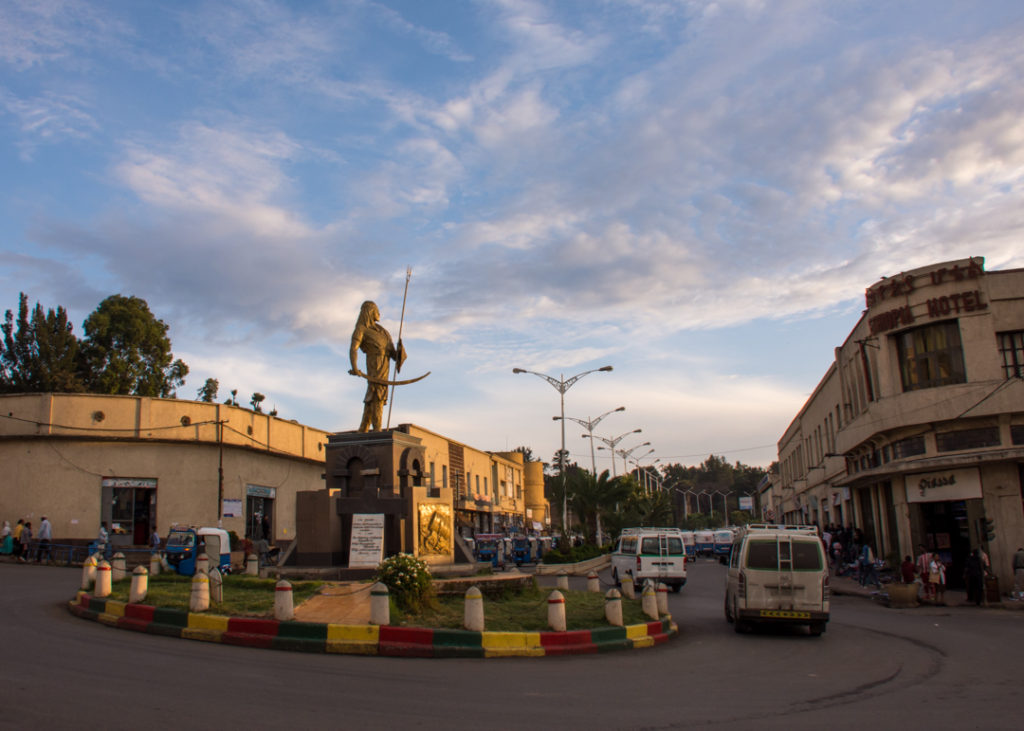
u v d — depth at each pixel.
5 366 44.44
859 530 32.38
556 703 8.85
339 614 12.96
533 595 16.36
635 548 28.70
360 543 16.66
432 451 49.94
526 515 78.81
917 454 27.36
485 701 8.80
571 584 30.72
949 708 8.88
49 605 16.20
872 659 12.92
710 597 26.30
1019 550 23.44
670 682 10.49
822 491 44.56
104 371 46.72
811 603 15.98
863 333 31.42
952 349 26.55
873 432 28.81
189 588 15.63
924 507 27.88
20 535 28.55
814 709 8.80
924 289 27.05
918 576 24.34
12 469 31.20
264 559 31.11
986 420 25.36
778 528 18.00
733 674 11.29
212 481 34.56
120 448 32.66
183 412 34.12
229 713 7.57
